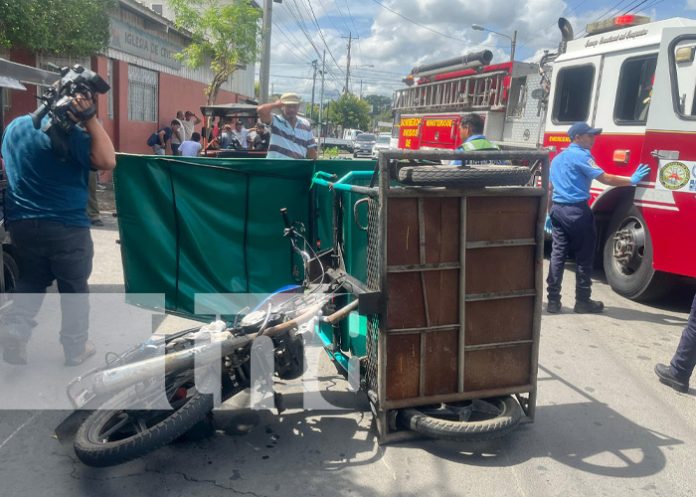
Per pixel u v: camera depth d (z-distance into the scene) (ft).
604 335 18.97
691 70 20.40
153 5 91.71
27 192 13.50
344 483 10.64
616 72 24.25
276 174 15.87
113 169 15.37
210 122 47.03
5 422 12.17
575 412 13.65
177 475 10.70
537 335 12.19
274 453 11.49
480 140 18.04
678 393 14.94
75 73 12.88
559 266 20.83
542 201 11.74
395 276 11.23
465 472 11.11
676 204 20.26
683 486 10.93
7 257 15.79
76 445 9.83
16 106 34.76
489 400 12.60
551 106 28.14
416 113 44.91
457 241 11.41
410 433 11.94
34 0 33.71
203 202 15.80
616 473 11.25
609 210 25.11
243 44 59.26
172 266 16.08
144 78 60.34
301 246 16.12
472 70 36.94
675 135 20.18
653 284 21.83
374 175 11.92
